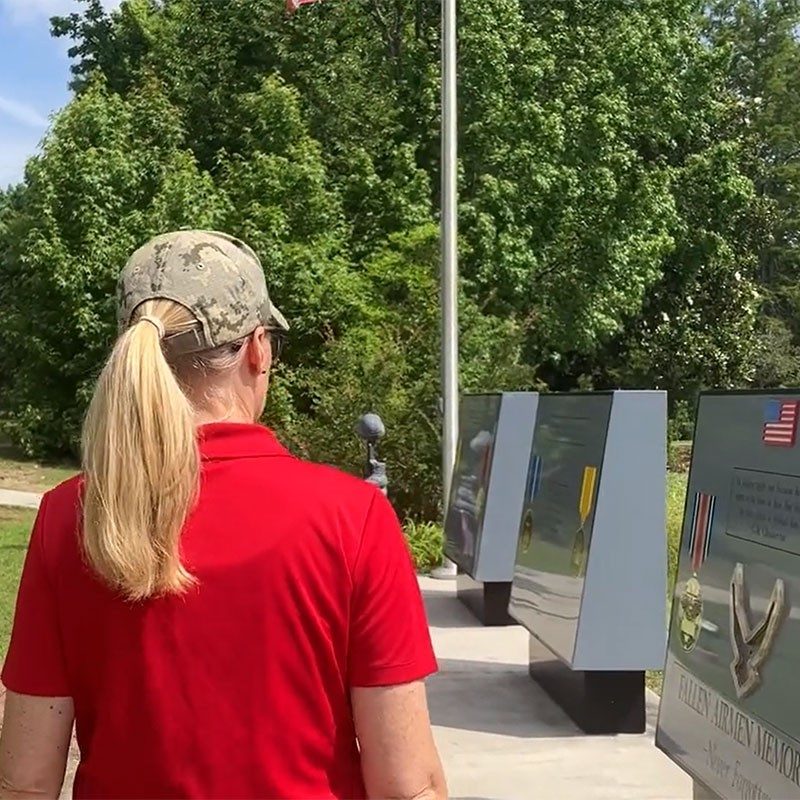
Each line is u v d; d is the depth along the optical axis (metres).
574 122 21.81
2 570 10.55
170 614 1.70
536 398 8.42
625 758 5.46
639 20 23.03
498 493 8.36
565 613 6.04
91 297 19.70
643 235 23.00
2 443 24.36
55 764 1.81
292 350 17.97
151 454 1.69
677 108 23.75
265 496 1.76
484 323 16.59
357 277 17.80
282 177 18.62
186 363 1.84
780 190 46.66
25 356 21.31
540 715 6.20
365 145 20.33
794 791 3.29
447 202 11.15
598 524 5.80
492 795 4.96
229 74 22.19
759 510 3.73
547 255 22.42
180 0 23.45
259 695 1.70
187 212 18.27
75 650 1.77
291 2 14.83
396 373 14.14
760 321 40.19
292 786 1.71
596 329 23.31
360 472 13.65
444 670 7.18
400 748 1.77
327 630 1.74
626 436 5.85
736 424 4.02
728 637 3.87
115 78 26.73
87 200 19.48
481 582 8.43
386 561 1.79
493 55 20.59
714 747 3.90
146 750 1.70
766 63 46.69
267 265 17.72
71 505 1.83
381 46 21.78
